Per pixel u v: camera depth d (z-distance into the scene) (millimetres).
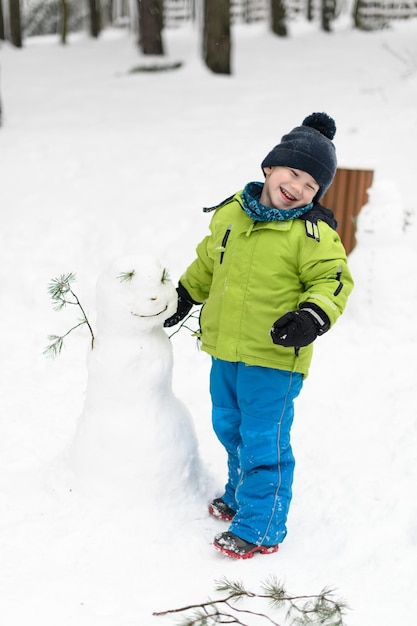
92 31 17156
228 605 2223
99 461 2699
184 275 2848
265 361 2527
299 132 2561
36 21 23500
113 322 2646
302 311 2354
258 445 2586
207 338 2668
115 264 2633
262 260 2508
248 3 19781
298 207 2539
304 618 2168
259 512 2564
